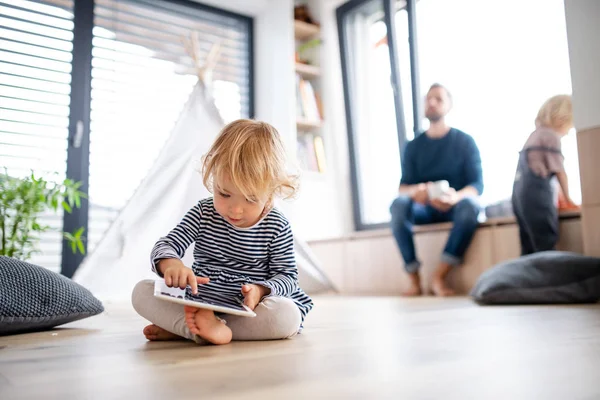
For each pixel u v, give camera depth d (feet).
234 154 3.12
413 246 8.91
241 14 12.58
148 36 11.16
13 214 8.30
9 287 3.86
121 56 10.79
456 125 9.80
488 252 8.29
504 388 1.89
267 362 2.47
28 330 4.03
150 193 7.55
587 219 7.03
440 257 8.93
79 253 9.89
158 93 11.15
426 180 9.45
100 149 10.38
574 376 2.09
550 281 6.14
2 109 9.41
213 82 12.03
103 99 10.48
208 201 3.57
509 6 8.90
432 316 4.90
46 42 9.93
